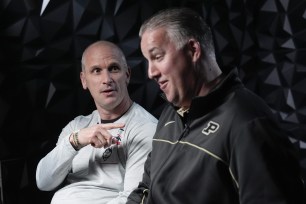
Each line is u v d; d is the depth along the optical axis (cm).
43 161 170
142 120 165
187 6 220
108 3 206
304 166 227
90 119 180
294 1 225
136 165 158
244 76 236
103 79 168
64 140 162
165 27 111
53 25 198
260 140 99
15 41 195
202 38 113
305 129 229
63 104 210
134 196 138
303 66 227
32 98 203
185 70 112
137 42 215
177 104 120
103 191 161
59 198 165
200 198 107
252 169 99
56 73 204
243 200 100
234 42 233
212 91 110
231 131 104
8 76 197
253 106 106
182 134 116
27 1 191
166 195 114
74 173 169
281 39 232
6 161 200
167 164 116
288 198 97
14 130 203
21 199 206
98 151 166
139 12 212
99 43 175
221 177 106
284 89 233
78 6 200
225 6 228
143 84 218
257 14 236
